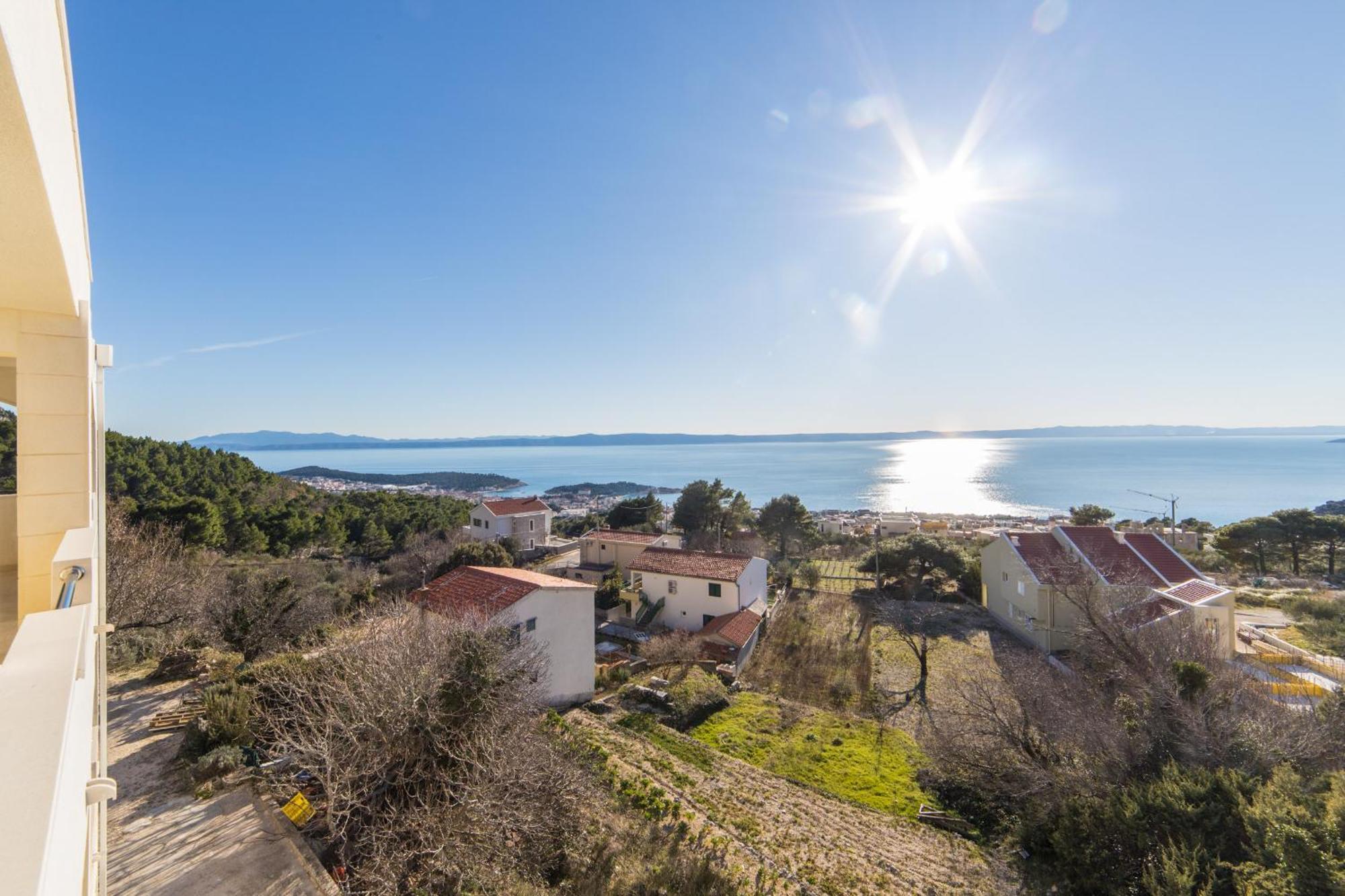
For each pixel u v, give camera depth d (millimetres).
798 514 48219
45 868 1117
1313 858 6812
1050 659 22828
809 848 11656
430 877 8258
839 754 16547
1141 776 10883
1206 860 8055
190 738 10656
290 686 10211
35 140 1964
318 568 34500
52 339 4250
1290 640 22453
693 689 20016
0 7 1406
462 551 34188
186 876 7707
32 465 4184
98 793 2299
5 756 1470
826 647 25844
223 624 16156
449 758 9750
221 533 32406
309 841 8625
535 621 17828
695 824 12000
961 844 12164
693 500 49969
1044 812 11250
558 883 9281
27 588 4141
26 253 3080
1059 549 26703
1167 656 15008
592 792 11086
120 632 15906
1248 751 10039
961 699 18203
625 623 29750
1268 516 40156
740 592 28188
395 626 12617
